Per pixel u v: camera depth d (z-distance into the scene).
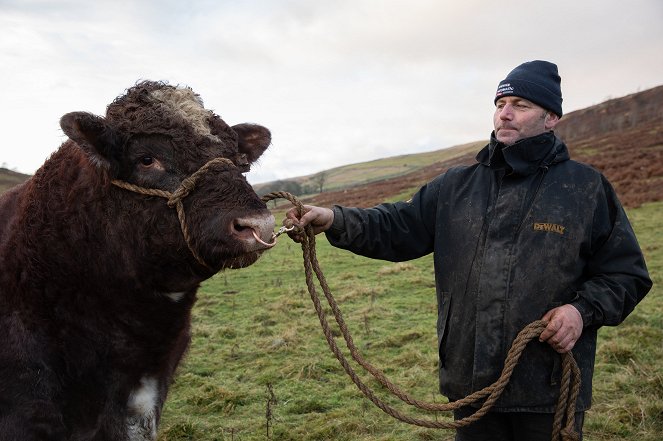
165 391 3.90
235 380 7.60
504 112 3.50
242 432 6.14
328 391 7.13
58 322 3.33
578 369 3.30
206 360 8.41
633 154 39.06
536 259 3.33
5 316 3.33
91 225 3.35
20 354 3.25
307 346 8.77
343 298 11.95
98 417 3.45
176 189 3.22
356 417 6.32
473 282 3.49
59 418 3.30
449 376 3.63
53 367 3.29
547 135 3.42
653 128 60.72
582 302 3.28
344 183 122.88
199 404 6.86
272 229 3.15
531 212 3.38
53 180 3.51
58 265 3.34
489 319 3.41
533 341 3.35
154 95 3.43
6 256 3.44
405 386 7.19
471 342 3.50
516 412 3.50
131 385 3.56
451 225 3.65
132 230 3.32
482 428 3.66
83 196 3.38
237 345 9.02
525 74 3.49
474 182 3.66
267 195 3.62
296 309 11.17
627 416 6.02
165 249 3.29
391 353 8.45
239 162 3.56
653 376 6.80
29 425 3.21
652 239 16.69
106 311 3.42
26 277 3.34
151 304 3.48
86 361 3.38
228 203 3.14
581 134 89.19
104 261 3.36
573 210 3.34
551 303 3.33
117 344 3.46
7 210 3.75
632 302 3.39
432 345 8.59
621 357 7.62
